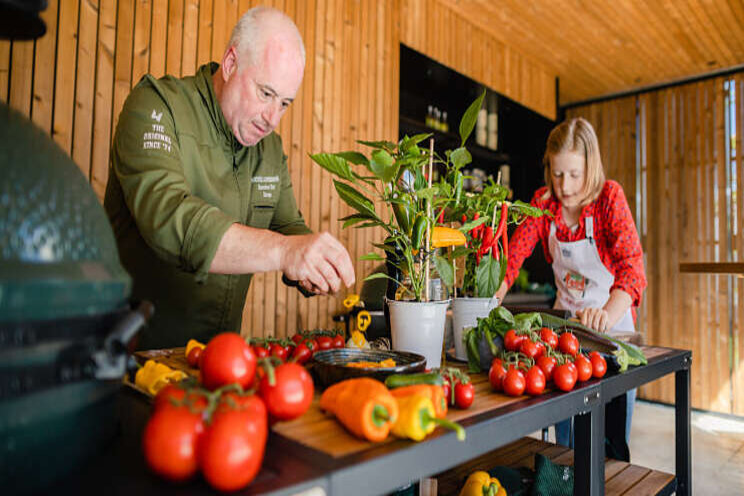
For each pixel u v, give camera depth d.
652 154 4.90
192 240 0.95
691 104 4.70
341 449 0.62
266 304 2.68
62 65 2.00
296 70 1.34
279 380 0.65
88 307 0.51
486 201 1.35
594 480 1.04
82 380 0.51
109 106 2.13
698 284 4.54
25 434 0.46
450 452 0.70
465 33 3.92
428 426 0.65
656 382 4.72
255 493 0.50
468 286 1.36
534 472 1.37
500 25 3.95
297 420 0.74
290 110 2.81
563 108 5.55
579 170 2.03
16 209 0.46
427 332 1.11
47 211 0.49
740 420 4.20
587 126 2.03
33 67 1.94
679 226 4.69
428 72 3.78
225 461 0.48
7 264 0.44
